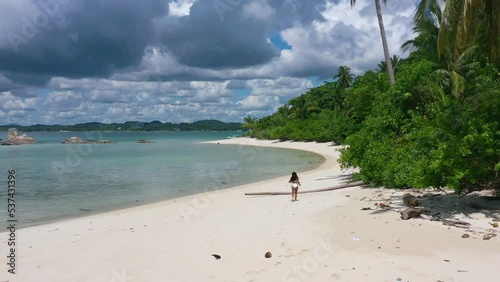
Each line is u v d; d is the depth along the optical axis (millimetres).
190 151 65812
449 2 11945
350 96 28656
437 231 9969
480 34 14117
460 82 18734
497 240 9117
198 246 10211
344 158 19516
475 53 19156
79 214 16422
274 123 105000
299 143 77812
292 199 16469
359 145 18938
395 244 9297
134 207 17609
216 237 10961
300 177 25625
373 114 21344
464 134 11453
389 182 16297
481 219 10773
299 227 11500
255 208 15055
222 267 8633
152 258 9445
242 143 96125
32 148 78312
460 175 10984
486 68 15430
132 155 55594
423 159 12227
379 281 7336
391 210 12430
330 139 68938
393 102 19453
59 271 8828
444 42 12492
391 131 18828
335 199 15633
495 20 12617
